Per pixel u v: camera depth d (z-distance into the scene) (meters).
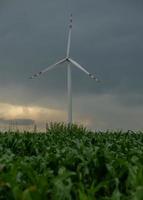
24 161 14.12
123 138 25.00
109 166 12.00
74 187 10.10
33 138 23.75
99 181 12.62
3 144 22.23
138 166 12.52
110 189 11.22
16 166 11.23
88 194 9.70
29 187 9.22
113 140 24.41
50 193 9.55
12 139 22.48
